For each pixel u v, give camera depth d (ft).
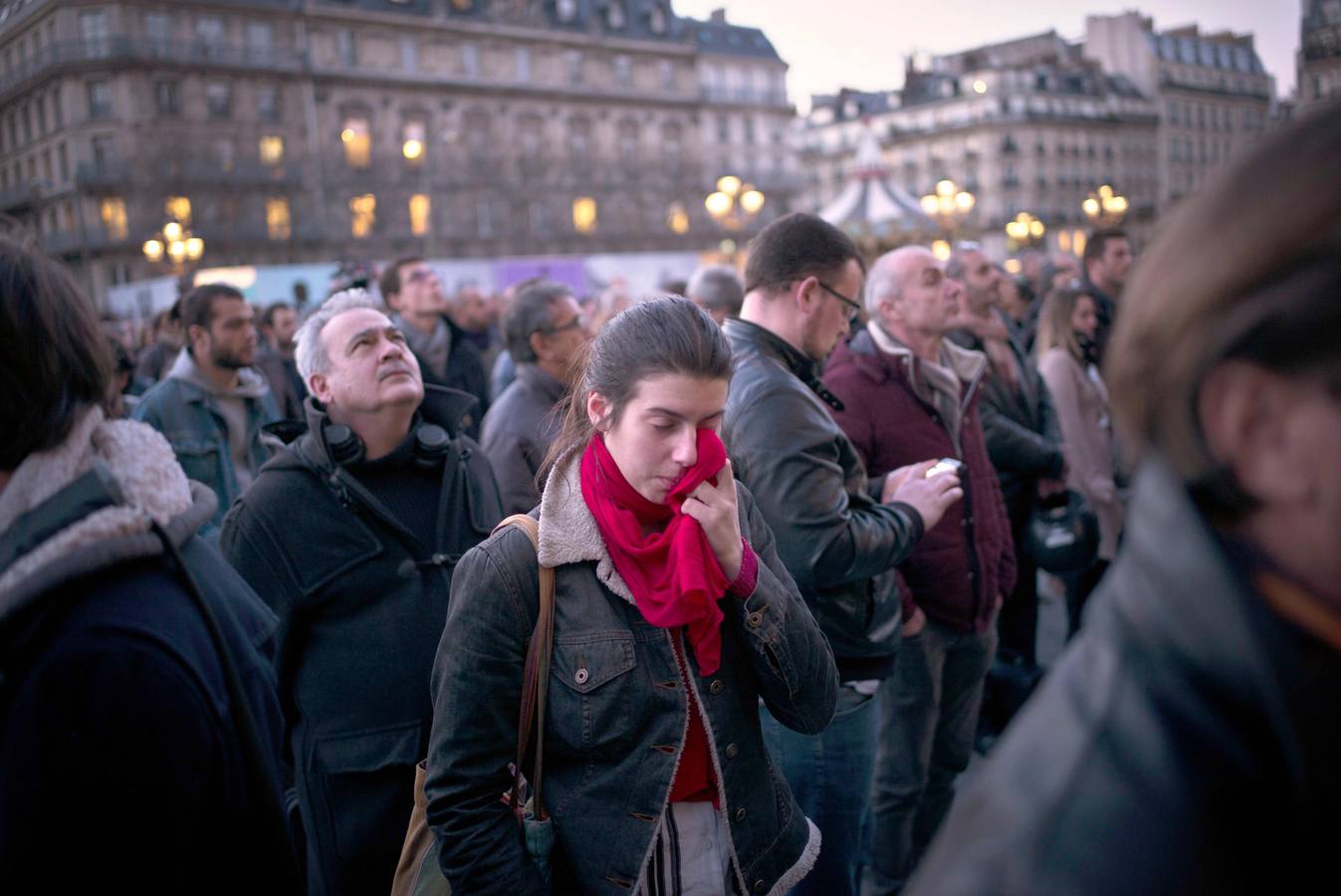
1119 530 15.06
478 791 5.26
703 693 5.37
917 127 255.70
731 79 210.59
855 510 7.98
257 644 4.70
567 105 187.21
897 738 10.03
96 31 147.54
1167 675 1.86
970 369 10.57
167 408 12.65
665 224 193.16
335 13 163.53
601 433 5.49
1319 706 1.76
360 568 7.78
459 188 172.45
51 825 3.52
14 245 3.96
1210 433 1.89
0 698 3.64
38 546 3.78
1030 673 13.82
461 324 28.81
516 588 5.30
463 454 8.57
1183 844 1.76
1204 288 1.82
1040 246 154.71
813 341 8.50
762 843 5.51
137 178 145.59
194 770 3.77
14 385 3.78
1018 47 277.85
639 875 5.18
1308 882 1.77
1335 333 1.70
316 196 159.63
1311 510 1.84
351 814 7.56
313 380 8.25
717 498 5.19
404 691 7.70
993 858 1.91
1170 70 272.51
